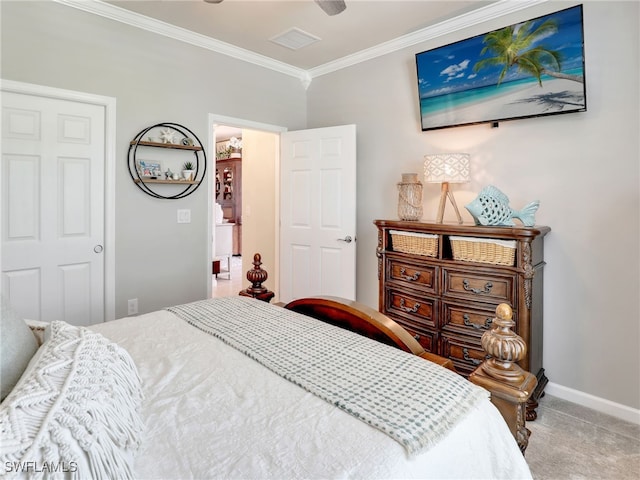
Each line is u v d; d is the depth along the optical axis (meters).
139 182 2.87
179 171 3.11
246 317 1.65
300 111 3.97
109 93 2.70
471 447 0.89
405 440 0.81
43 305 2.50
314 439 0.82
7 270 2.37
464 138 2.79
